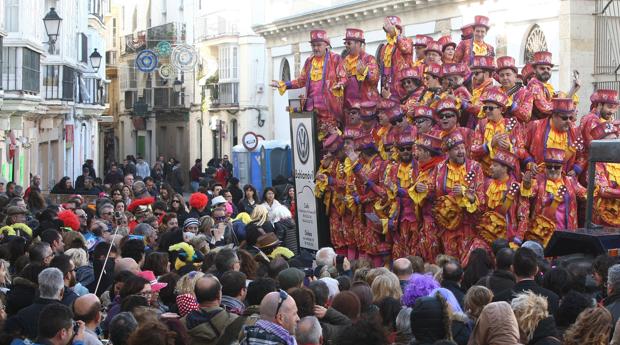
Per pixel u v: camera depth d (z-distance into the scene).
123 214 19.64
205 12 57.50
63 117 42.31
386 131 19.39
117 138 70.19
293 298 9.62
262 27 45.62
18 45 31.30
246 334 8.87
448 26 31.19
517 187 17.17
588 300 9.74
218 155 57.25
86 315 9.77
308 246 21.77
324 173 20.97
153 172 45.16
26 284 11.32
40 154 39.47
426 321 8.82
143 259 13.64
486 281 11.60
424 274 11.34
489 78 18.47
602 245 13.01
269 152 36.94
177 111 62.34
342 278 11.76
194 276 10.95
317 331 8.59
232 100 54.41
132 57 65.81
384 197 19.27
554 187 17.08
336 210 21.05
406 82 19.52
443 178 17.66
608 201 17.09
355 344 8.09
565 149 17.20
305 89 21.56
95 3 52.19
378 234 19.78
